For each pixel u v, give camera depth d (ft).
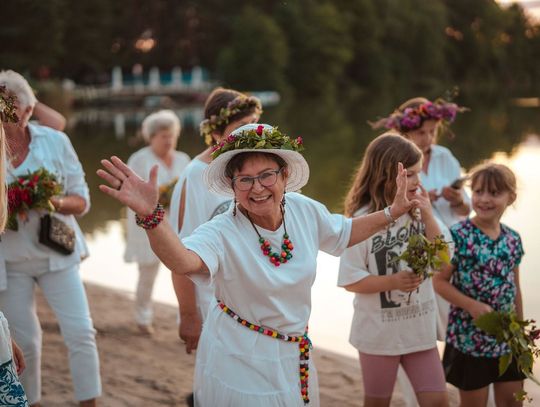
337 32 217.97
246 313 10.76
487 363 14.67
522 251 15.24
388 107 176.55
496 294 14.87
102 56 176.65
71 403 17.21
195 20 211.41
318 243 11.37
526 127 110.52
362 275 13.97
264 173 10.47
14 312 15.23
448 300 14.93
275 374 10.67
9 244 15.08
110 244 36.40
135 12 199.11
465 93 255.09
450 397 18.06
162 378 19.30
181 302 13.84
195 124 117.91
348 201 14.89
